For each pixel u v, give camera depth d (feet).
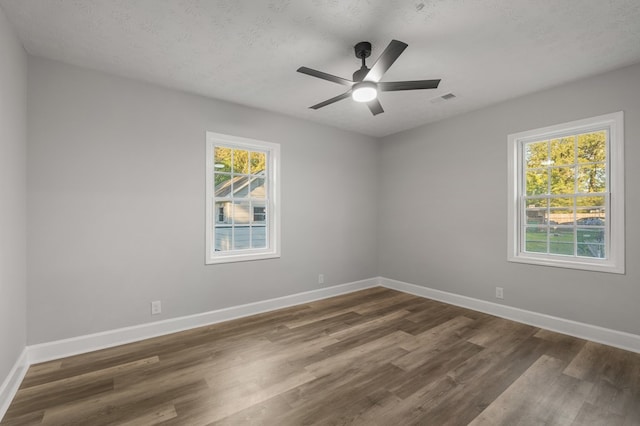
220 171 12.17
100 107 9.39
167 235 10.52
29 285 8.30
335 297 14.92
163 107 10.50
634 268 9.01
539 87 10.61
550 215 10.99
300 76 9.84
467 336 10.12
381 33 7.47
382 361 8.43
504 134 11.91
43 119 8.54
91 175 9.22
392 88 7.83
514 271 11.66
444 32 7.42
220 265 11.69
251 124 12.49
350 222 15.97
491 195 12.34
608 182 9.62
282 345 9.50
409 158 15.62
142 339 9.95
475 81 10.12
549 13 6.72
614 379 7.48
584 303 9.95
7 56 6.85
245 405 6.51
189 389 7.11
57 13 6.73
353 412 6.28
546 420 6.05
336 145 15.37
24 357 7.92
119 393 6.95
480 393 6.94
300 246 14.05
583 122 9.91
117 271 9.61
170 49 8.24
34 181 8.39
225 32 7.48
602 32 7.42
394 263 16.42
